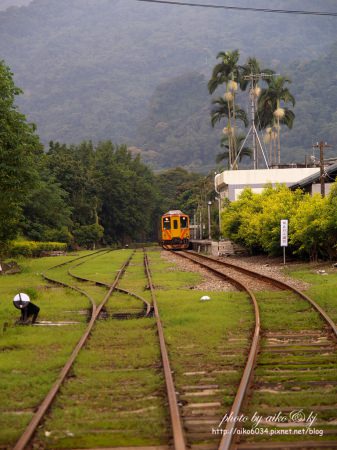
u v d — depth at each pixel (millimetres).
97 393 10398
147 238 188375
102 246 129500
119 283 31922
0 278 37469
